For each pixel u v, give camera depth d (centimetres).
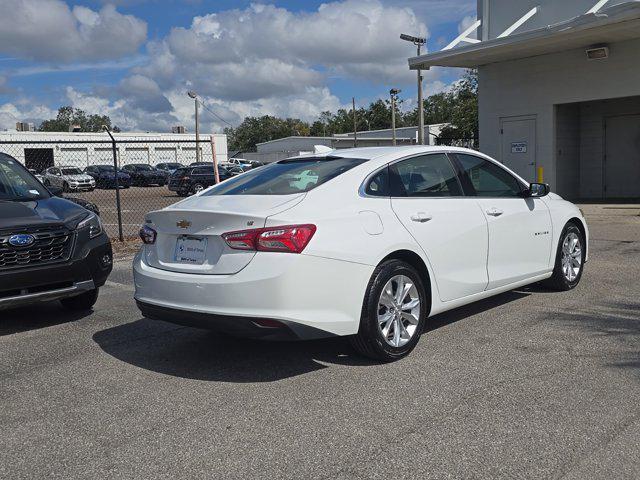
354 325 456
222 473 324
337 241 446
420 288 499
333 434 363
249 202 466
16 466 339
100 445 361
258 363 494
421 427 368
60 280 610
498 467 319
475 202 564
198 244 462
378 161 511
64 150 5856
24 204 647
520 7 1822
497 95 1880
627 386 418
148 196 3300
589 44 1612
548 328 557
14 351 552
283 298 422
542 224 641
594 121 1881
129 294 784
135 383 460
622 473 309
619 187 1861
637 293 679
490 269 574
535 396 406
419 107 2670
